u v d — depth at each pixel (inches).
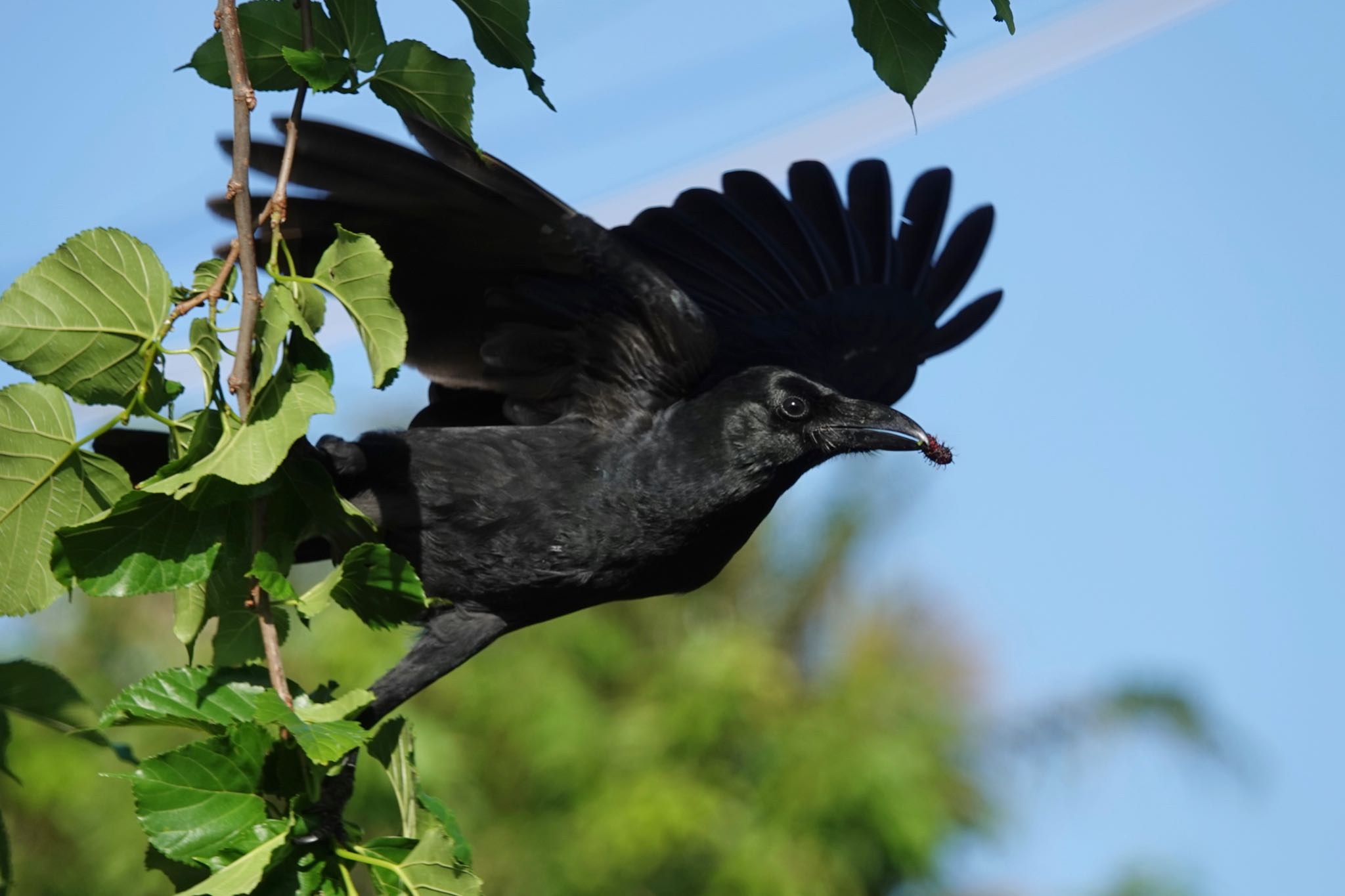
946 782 712.4
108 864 562.9
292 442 184.4
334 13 207.2
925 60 196.5
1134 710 762.2
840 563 770.2
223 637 226.8
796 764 684.1
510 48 211.3
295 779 183.2
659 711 698.2
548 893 659.4
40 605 191.3
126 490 193.2
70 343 186.2
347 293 190.4
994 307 445.1
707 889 662.5
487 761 689.0
